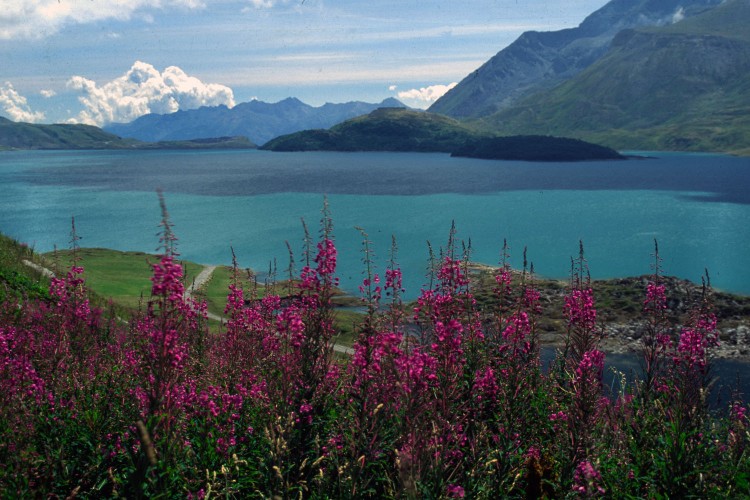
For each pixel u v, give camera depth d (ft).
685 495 23.35
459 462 22.56
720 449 25.81
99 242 336.29
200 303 38.81
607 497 24.25
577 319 32.68
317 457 25.04
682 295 167.22
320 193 615.98
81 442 25.68
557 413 28.94
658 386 31.94
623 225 389.60
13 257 100.78
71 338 38.55
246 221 417.08
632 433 27.89
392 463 24.16
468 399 27.66
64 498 22.84
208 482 23.39
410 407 22.81
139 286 163.63
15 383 27.73
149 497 21.45
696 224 388.98
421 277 237.25
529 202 527.40
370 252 27.32
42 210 485.97
